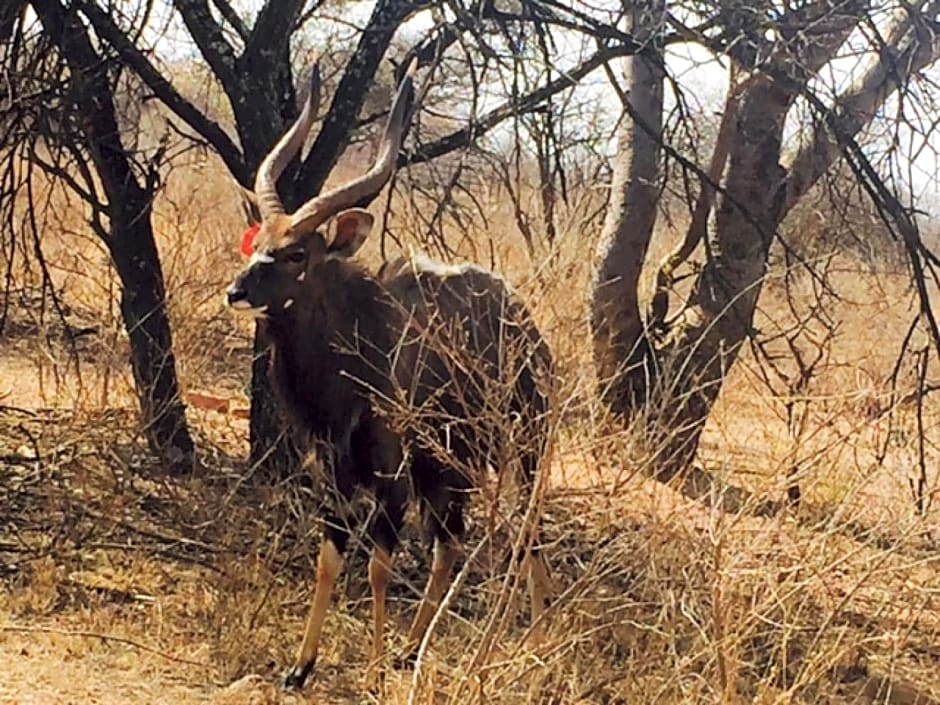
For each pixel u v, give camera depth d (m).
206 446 8.90
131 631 5.86
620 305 9.79
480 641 4.95
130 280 8.22
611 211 9.95
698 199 8.66
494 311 6.10
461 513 5.96
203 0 7.70
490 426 5.29
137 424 7.94
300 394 5.80
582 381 5.10
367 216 5.71
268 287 5.56
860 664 6.09
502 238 7.30
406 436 5.70
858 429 5.59
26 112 7.68
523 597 6.37
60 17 7.52
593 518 6.18
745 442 7.32
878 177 7.02
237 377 10.66
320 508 6.10
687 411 8.88
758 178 9.76
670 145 8.00
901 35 8.99
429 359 5.80
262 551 6.77
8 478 7.48
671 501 6.14
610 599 5.28
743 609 5.05
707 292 9.78
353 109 7.78
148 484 7.75
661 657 5.36
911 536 5.59
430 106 9.00
